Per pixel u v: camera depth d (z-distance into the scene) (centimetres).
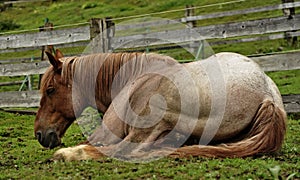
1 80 2347
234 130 815
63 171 712
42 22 4109
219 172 677
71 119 908
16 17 4497
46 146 888
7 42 1570
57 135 895
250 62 852
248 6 3403
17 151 977
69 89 891
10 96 1543
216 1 3709
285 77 1816
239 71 829
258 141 787
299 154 845
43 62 1552
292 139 1011
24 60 2522
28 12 4656
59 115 898
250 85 818
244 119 810
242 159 754
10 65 1576
